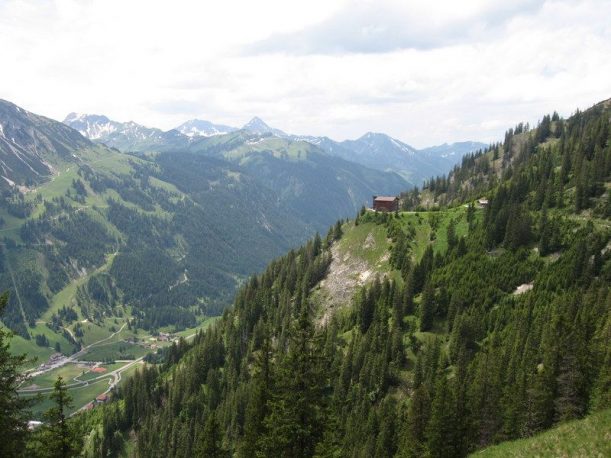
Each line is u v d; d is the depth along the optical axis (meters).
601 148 199.88
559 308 114.69
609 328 87.12
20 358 38.34
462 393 84.62
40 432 41.09
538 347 105.31
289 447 43.88
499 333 122.50
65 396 42.72
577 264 133.50
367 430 106.44
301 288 197.38
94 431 188.75
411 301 149.50
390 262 182.12
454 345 121.31
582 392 77.25
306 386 43.53
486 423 85.06
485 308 138.25
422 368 117.62
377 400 119.12
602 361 78.75
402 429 100.75
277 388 46.97
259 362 52.97
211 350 184.75
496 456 47.75
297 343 44.78
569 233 150.00
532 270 143.25
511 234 157.00
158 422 164.25
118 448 172.38
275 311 191.00
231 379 159.12
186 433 143.62
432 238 184.88
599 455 37.94
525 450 45.22
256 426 50.38
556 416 76.50
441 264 165.75
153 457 149.62
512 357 101.81
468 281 148.50
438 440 74.25
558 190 180.62
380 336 135.88
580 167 187.00
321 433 43.81
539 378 78.75
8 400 37.66
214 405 157.62
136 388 189.38
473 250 164.25
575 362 77.38
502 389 89.50
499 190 190.75
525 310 123.44
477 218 182.50
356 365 130.25
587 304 111.00
